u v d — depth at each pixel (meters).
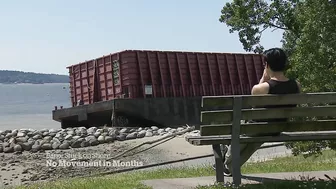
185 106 33.84
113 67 33.66
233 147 6.83
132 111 31.48
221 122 6.86
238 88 37.28
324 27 10.95
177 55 34.66
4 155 23.53
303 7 11.77
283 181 7.29
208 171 10.64
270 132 6.93
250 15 25.41
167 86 34.09
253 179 7.62
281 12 23.31
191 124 33.84
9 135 28.47
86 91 35.81
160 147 22.06
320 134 7.05
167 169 12.95
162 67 34.03
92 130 28.67
